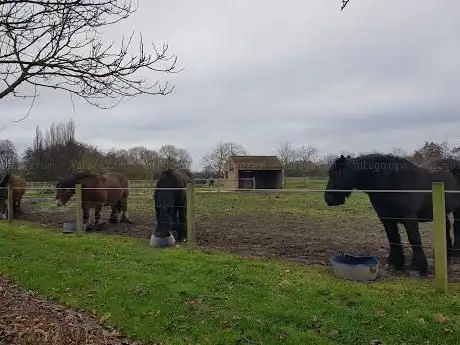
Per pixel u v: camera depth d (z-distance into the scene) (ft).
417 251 20.94
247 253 26.30
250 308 15.79
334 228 37.11
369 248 27.71
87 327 15.05
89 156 159.33
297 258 24.72
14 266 24.26
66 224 37.65
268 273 20.51
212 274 20.58
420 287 17.80
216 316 15.14
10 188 46.01
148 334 14.33
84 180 39.99
